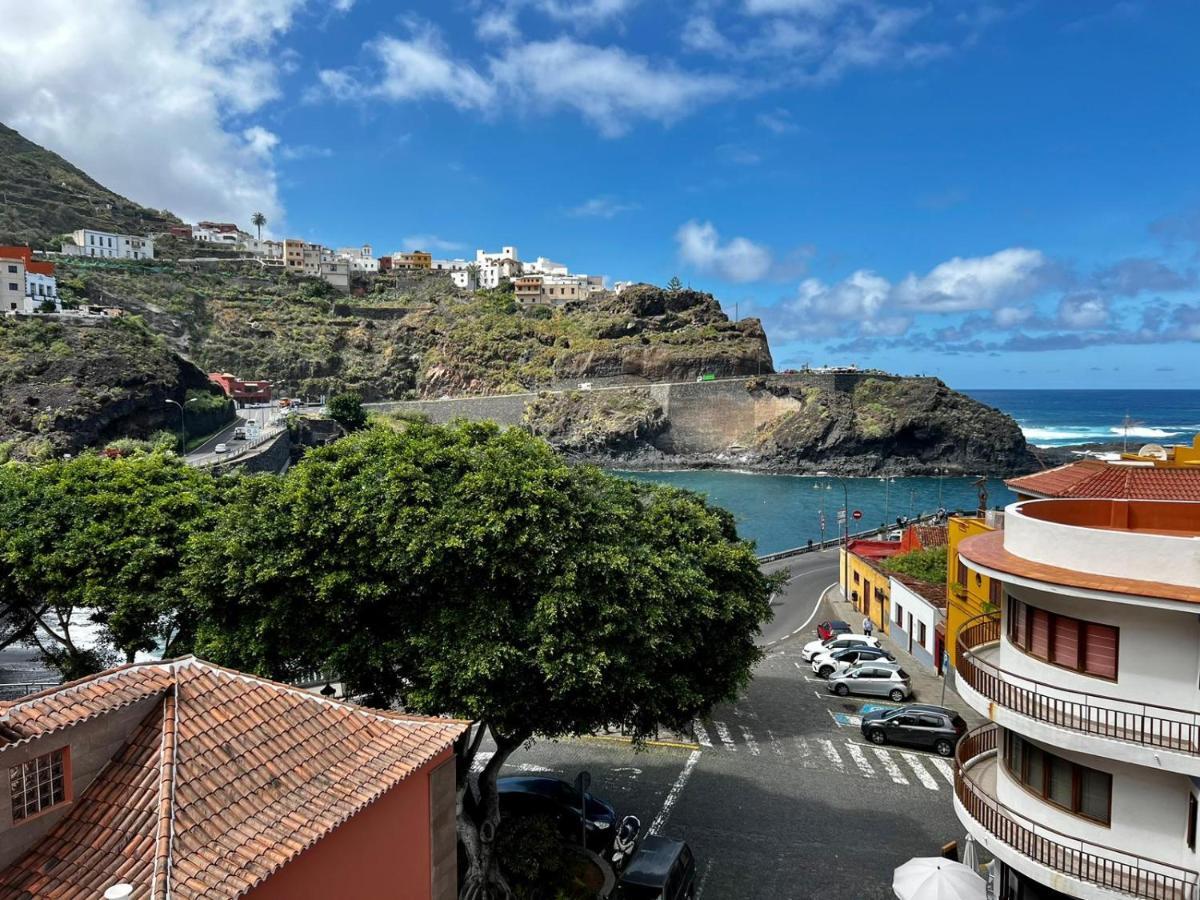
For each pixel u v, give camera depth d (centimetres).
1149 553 1672
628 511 2636
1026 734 1784
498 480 2208
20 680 4072
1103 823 1752
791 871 2497
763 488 15975
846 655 4541
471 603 2166
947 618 4275
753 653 2816
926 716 3497
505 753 2416
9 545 2692
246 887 1143
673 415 19738
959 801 2058
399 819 1555
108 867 1146
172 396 12588
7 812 1175
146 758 1306
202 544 2320
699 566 2577
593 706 2277
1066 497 2536
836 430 18300
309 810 1341
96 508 2841
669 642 2280
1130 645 1700
